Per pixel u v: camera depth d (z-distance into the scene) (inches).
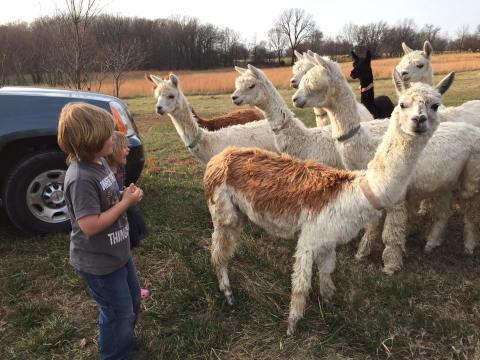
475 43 2935.5
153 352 119.9
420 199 172.4
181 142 378.3
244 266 162.6
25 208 174.7
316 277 153.5
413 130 106.6
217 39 2709.2
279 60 2711.6
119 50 858.8
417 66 255.4
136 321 121.5
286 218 126.6
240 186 134.5
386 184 113.7
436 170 158.9
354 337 124.8
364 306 140.0
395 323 131.2
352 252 179.3
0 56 803.4
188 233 188.2
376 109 290.0
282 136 197.9
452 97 619.2
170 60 2474.2
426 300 143.3
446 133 164.4
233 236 143.2
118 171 122.7
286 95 810.8
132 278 113.3
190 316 134.1
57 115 175.0
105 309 102.7
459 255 175.2
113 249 96.9
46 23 626.5
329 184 121.6
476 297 142.9
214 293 144.1
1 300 142.0
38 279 153.6
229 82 1120.2
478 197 170.9
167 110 218.7
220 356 119.6
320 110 252.8
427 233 188.7
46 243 174.1
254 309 137.6
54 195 180.2
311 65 278.4
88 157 90.9
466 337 124.0
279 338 125.7
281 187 127.5
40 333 124.3
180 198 227.3
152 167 283.6
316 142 194.2
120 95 943.0
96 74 815.7
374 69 1258.6
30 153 176.9
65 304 141.0
